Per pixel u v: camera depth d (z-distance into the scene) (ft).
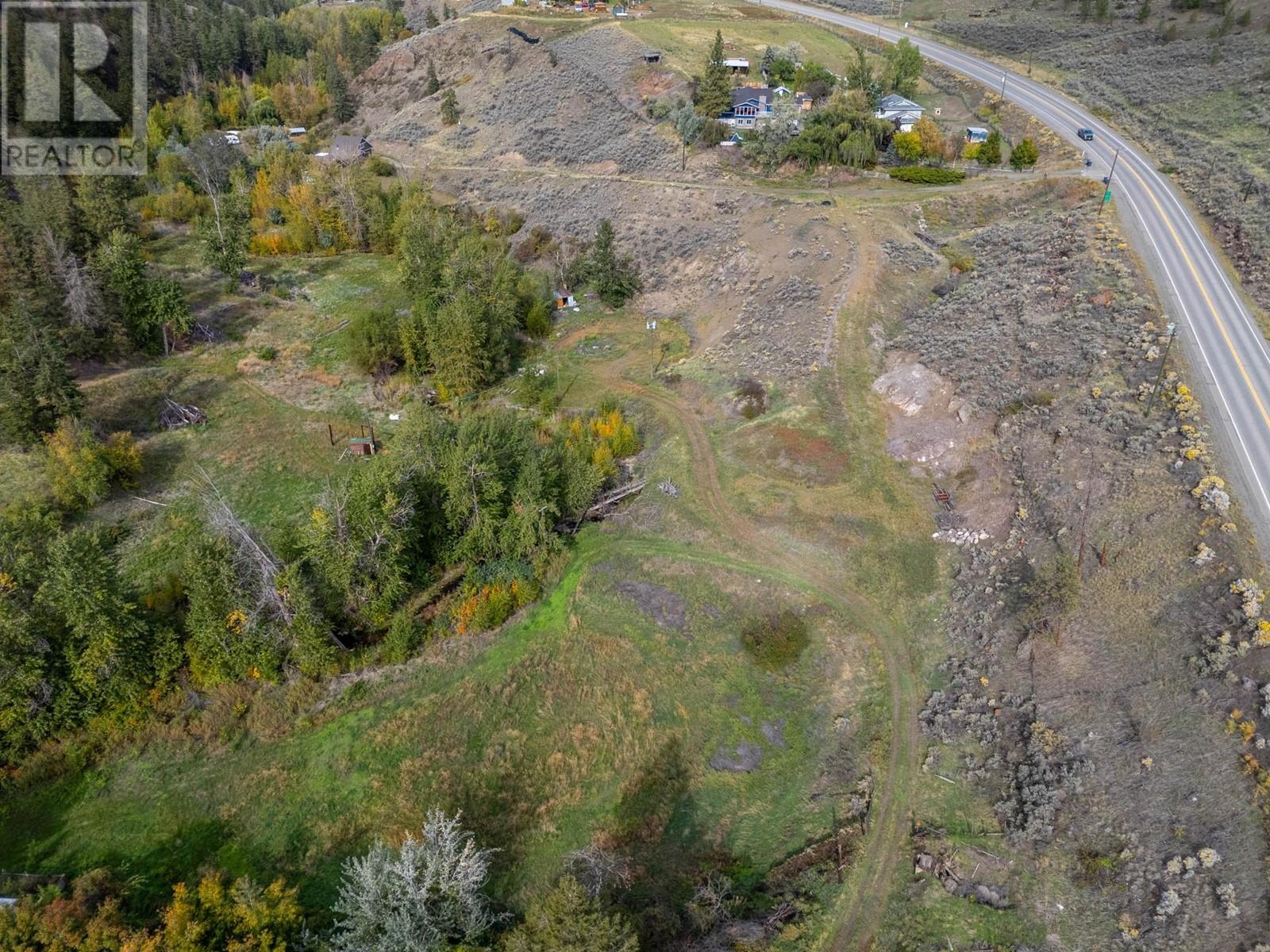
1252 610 119.85
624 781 127.13
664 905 107.45
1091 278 204.23
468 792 125.49
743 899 109.91
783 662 141.79
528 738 133.69
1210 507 136.26
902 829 116.47
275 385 229.86
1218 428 152.35
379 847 100.83
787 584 153.79
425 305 232.73
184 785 125.80
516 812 122.72
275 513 180.55
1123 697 121.29
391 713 137.08
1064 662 129.29
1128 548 138.41
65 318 223.92
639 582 158.81
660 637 148.56
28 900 98.27
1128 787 112.16
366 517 145.28
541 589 159.84
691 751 130.72
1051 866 108.47
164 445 202.69
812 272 237.86
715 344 230.68
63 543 127.34
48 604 127.03
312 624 137.59
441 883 97.19
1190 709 115.55
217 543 137.49
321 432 209.46
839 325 212.84
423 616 153.07
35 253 226.17
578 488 168.96
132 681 132.36
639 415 206.80
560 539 165.07
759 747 130.72
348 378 233.35
